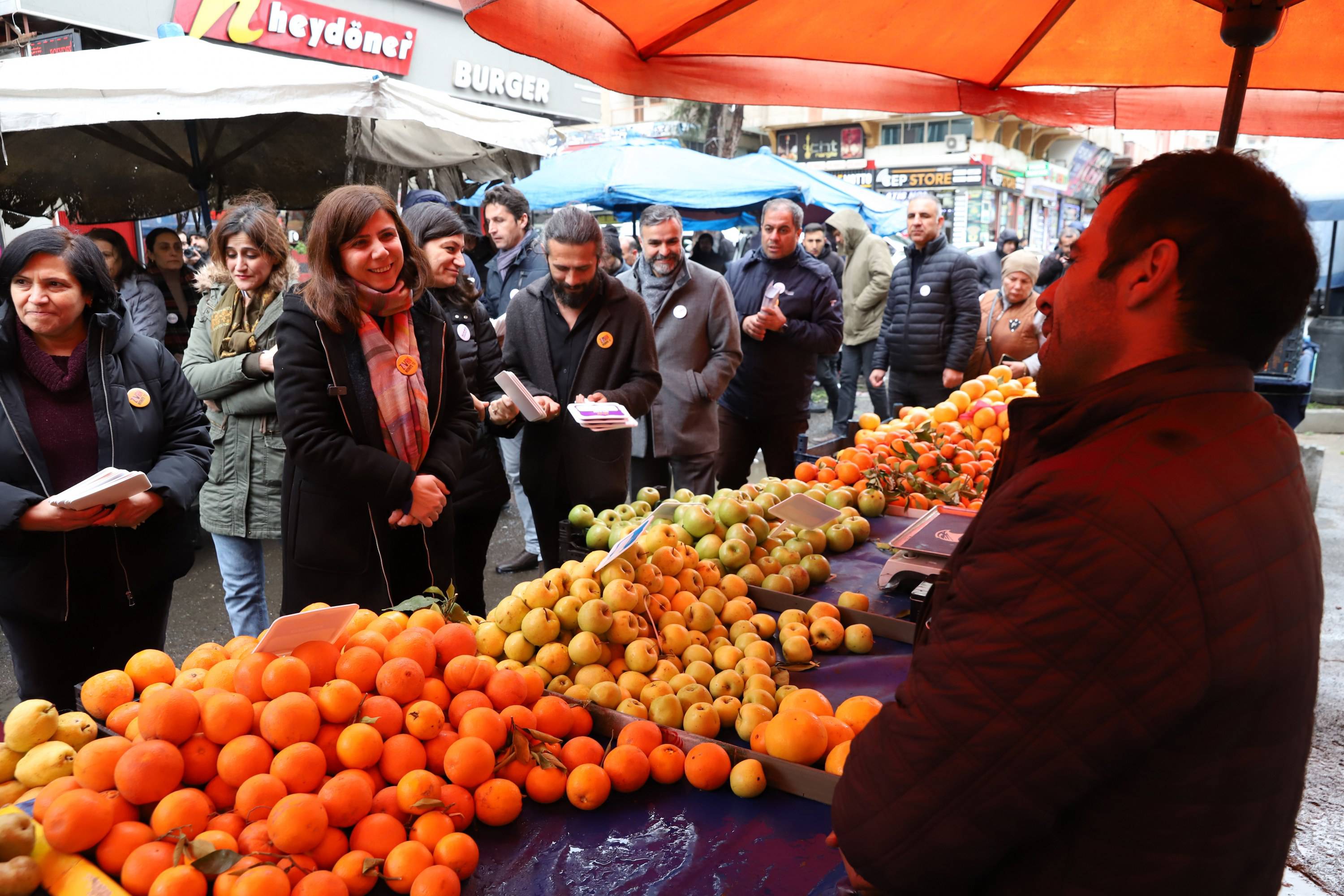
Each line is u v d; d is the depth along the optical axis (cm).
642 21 199
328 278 237
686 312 417
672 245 405
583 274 334
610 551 204
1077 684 81
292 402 239
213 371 316
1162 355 92
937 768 87
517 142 598
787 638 208
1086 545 82
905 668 203
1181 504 81
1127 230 91
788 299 472
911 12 211
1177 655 80
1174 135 3188
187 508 250
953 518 272
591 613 181
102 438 243
